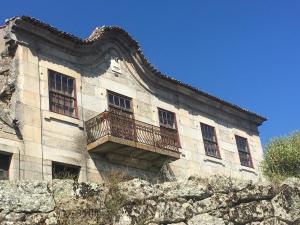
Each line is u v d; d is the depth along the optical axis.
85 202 10.71
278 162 18.36
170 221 11.24
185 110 23.59
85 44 19.56
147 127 19.94
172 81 23.03
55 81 18.30
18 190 10.26
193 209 11.60
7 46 17.72
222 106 25.77
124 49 21.55
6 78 17.67
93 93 19.48
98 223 10.56
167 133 21.20
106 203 10.91
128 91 21.08
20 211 10.03
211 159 23.62
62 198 10.55
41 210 10.21
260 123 28.39
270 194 12.72
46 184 10.59
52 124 17.39
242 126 27.03
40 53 18.19
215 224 11.59
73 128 18.02
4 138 15.84
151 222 11.05
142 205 11.17
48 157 16.72
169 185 11.77
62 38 18.84
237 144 26.06
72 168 17.48
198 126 23.91
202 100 24.69
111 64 20.78
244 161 25.97
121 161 18.97
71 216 10.40
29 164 16.09
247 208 12.21
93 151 18.16
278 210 12.55
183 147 22.42
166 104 22.75
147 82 22.17
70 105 18.45
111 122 18.14
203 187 11.99
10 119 16.33
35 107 17.12
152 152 19.25
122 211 10.93
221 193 12.15
